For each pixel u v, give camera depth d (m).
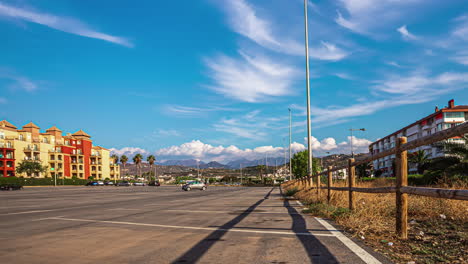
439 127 62.28
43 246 4.86
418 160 51.44
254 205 12.94
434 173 18.72
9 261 3.96
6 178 74.31
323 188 12.21
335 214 7.75
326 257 3.94
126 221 7.90
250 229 6.23
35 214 10.23
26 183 78.88
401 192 5.05
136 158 139.25
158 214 9.58
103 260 3.98
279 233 5.71
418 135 72.88
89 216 9.32
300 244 4.72
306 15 21.58
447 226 5.64
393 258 3.88
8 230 6.61
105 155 123.56
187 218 8.37
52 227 7.01
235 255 4.13
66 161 104.81
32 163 88.00
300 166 88.06
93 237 5.61
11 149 87.69
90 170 115.25
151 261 3.90
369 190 6.51
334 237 5.24
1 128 89.75
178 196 24.12
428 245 4.48
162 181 137.25
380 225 6.02
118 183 89.81
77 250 4.56
